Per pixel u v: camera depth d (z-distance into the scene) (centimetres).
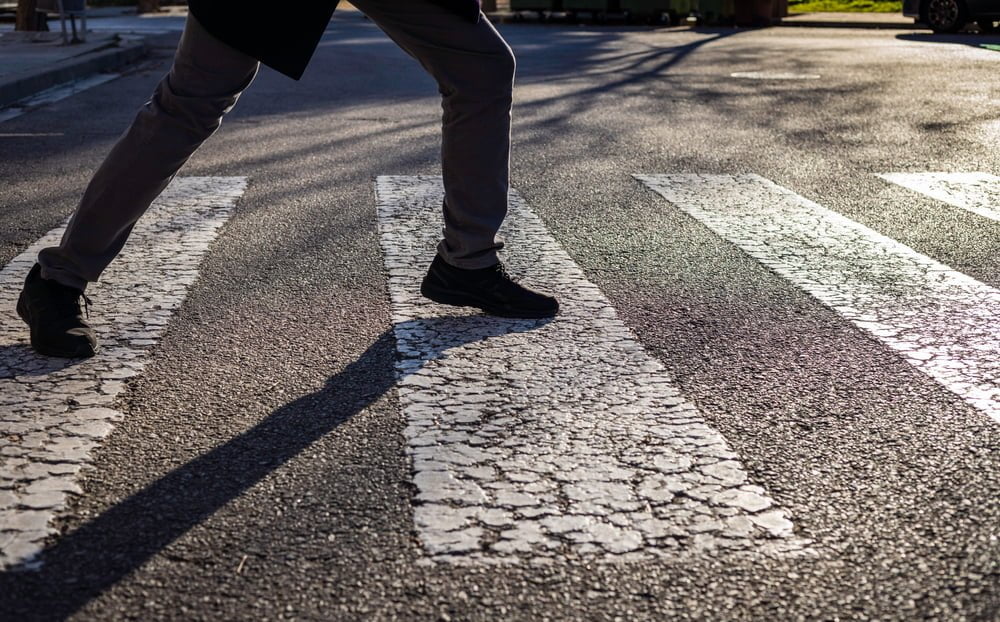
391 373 282
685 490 218
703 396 269
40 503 211
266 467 228
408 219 454
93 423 249
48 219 461
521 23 2245
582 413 257
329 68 1136
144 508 210
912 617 176
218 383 275
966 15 1748
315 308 337
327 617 176
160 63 1216
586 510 210
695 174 564
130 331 314
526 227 445
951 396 269
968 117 775
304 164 586
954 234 437
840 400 266
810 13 2348
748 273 379
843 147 652
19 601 179
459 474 224
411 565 190
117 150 288
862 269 384
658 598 181
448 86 304
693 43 1534
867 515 209
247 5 267
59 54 1145
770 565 191
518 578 186
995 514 209
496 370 285
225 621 175
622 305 343
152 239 419
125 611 177
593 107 834
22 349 298
